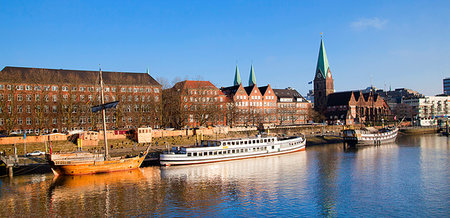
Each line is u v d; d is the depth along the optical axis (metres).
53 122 122.69
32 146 88.62
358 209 51.41
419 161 88.38
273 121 185.75
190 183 65.94
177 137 110.44
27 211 50.59
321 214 49.47
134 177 70.31
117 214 49.50
